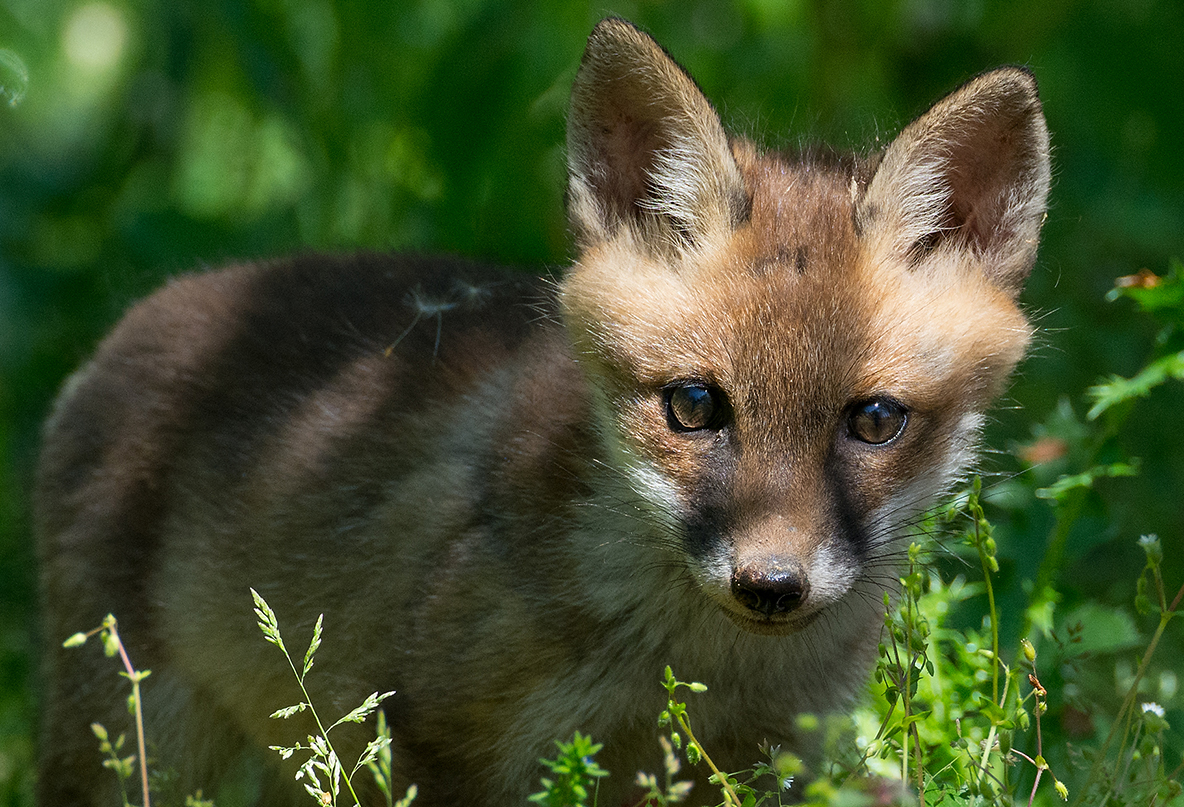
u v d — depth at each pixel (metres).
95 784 9.53
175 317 9.88
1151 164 14.59
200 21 14.96
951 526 9.02
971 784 7.13
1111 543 12.71
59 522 9.74
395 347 9.02
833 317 7.10
